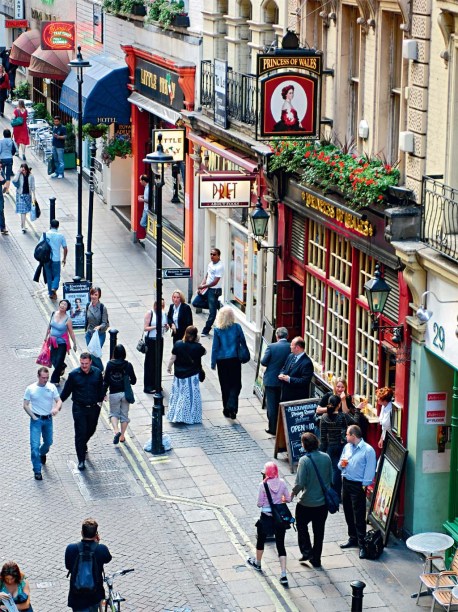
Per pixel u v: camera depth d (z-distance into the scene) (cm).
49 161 10794
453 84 4397
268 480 4438
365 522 4672
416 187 4659
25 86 13400
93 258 8544
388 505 4716
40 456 5344
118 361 5525
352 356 5400
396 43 4988
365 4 5081
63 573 4462
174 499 5075
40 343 6888
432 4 4484
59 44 10831
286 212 6034
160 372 5500
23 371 6450
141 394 6212
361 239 5100
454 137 4434
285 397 5512
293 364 5478
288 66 5275
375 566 4569
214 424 5850
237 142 6606
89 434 5319
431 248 4500
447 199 4344
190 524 4859
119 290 7844
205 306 7069
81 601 3916
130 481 5234
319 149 5488
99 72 8819
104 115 8719
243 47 6875
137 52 8431
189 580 4438
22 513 4919
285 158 5731
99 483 5209
